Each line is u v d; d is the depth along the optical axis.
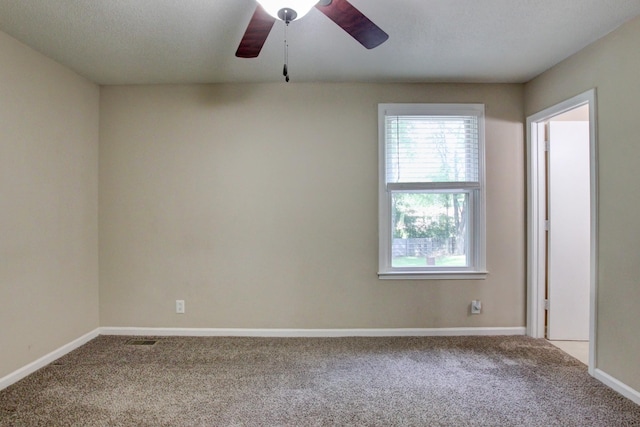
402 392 2.03
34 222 2.30
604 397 1.97
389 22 1.98
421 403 1.92
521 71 2.68
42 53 2.34
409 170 2.92
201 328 2.93
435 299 2.93
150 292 2.93
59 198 2.51
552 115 2.61
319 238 2.92
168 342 2.79
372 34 1.59
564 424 1.73
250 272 2.92
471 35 2.13
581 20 1.96
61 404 1.90
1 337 2.07
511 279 2.93
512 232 2.92
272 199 2.92
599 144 2.16
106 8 1.82
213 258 2.92
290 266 2.92
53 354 2.45
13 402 1.92
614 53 2.05
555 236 2.85
